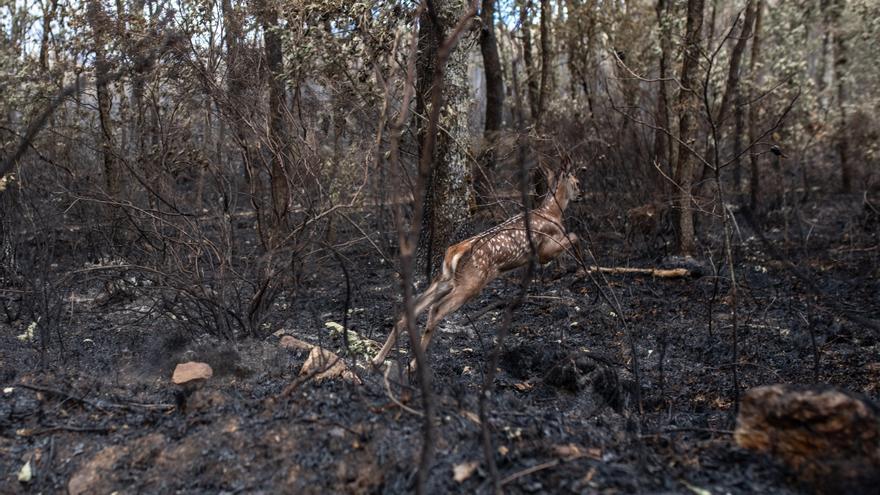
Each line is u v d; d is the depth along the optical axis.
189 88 6.46
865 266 9.61
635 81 11.88
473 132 11.09
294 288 5.96
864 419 3.09
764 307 8.08
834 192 14.83
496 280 9.38
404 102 3.29
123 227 7.53
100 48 6.53
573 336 7.07
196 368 4.80
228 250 6.12
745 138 12.84
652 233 10.61
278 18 6.84
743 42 10.46
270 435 3.82
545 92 11.92
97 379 5.03
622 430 4.13
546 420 3.96
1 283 7.32
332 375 4.68
